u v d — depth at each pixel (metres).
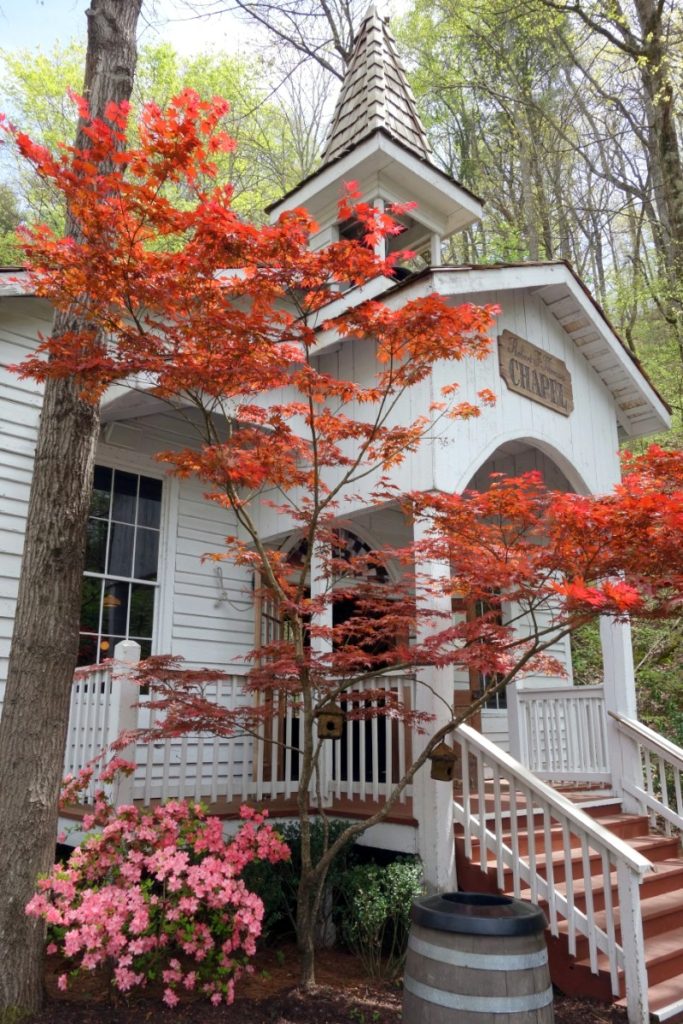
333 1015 4.02
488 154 19.50
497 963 3.14
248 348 4.04
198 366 3.96
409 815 5.63
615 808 7.17
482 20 16.19
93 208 3.69
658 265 15.26
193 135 3.69
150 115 3.76
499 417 6.86
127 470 7.59
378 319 4.39
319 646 6.98
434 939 3.25
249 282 4.05
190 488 8.02
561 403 7.71
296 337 4.21
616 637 7.61
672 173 13.08
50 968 4.62
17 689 4.20
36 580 4.32
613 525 4.07
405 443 4.95
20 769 4.09
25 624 4.27
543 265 7.27
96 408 4.68
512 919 3.24
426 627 5.80
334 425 4.81
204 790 6.55
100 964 4.33
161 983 4.36
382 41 10.18
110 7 5.09
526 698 8.30
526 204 17.34
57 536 4.38
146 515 7.68
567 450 7.66
